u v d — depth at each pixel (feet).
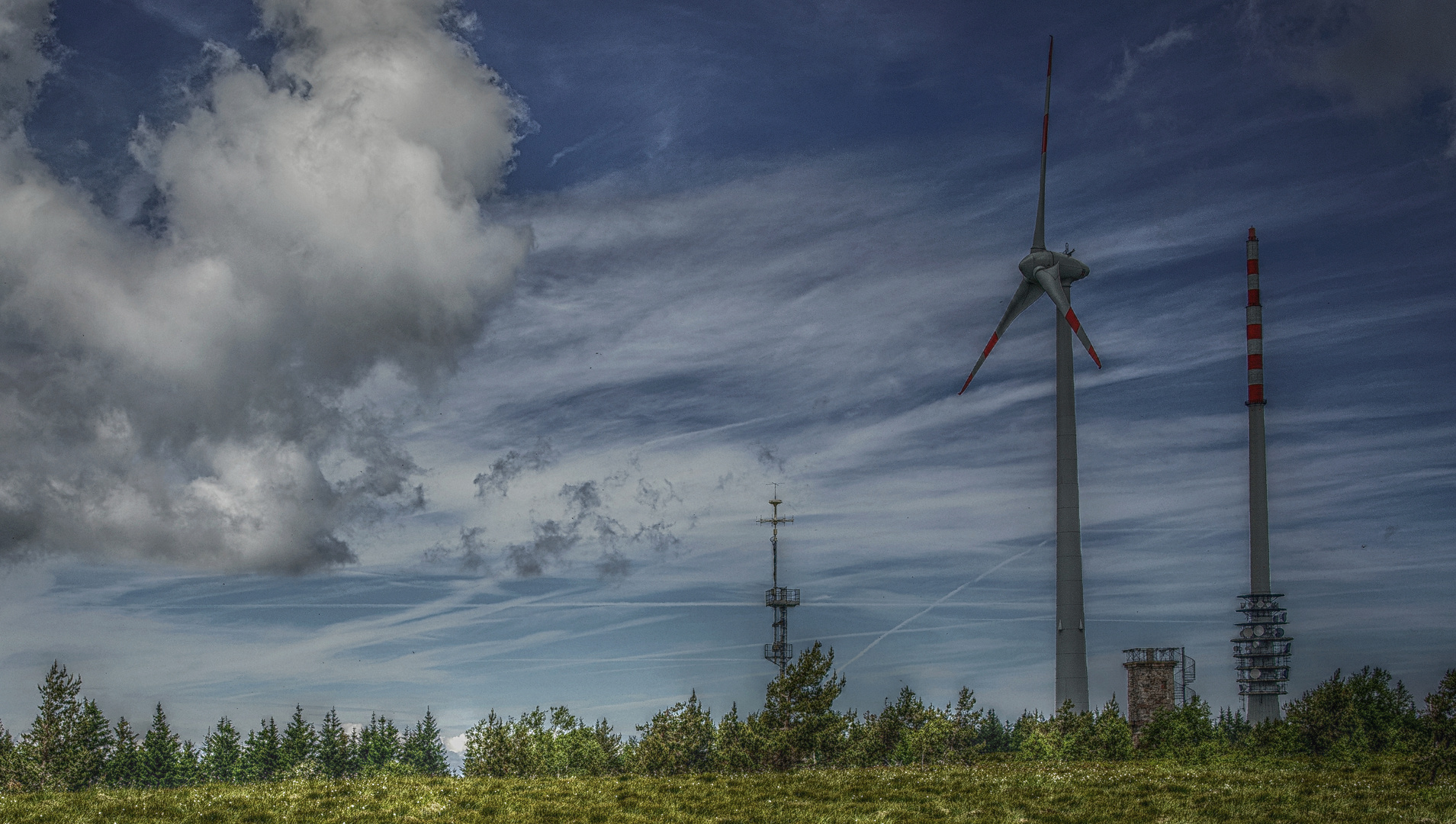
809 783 157.17
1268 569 551.18
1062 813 133.18
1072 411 502.79
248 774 435.94
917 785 153.07
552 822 129.29
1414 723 243.60
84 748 318.04
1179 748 254.68
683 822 129.29
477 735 253.24
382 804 134.82
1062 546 492.13
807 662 243.60
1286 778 155.43
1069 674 479.41
